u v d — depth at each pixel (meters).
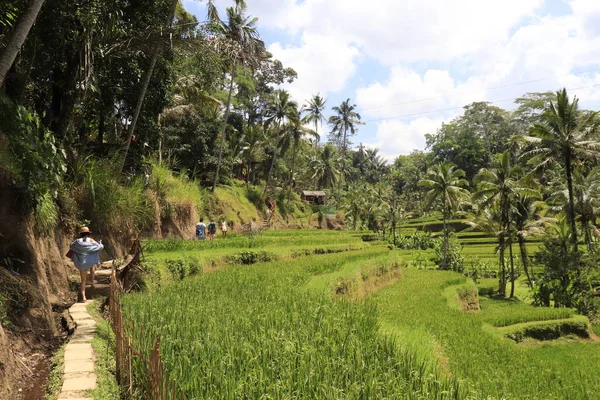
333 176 75.75
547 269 35.09
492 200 39.38
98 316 8.97
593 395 13.65
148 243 17.50
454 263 46.56
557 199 39.00
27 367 6.45
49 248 10.30
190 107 32.25
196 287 13.02
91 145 21.16
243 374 6.26
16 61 11.38
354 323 10.28
